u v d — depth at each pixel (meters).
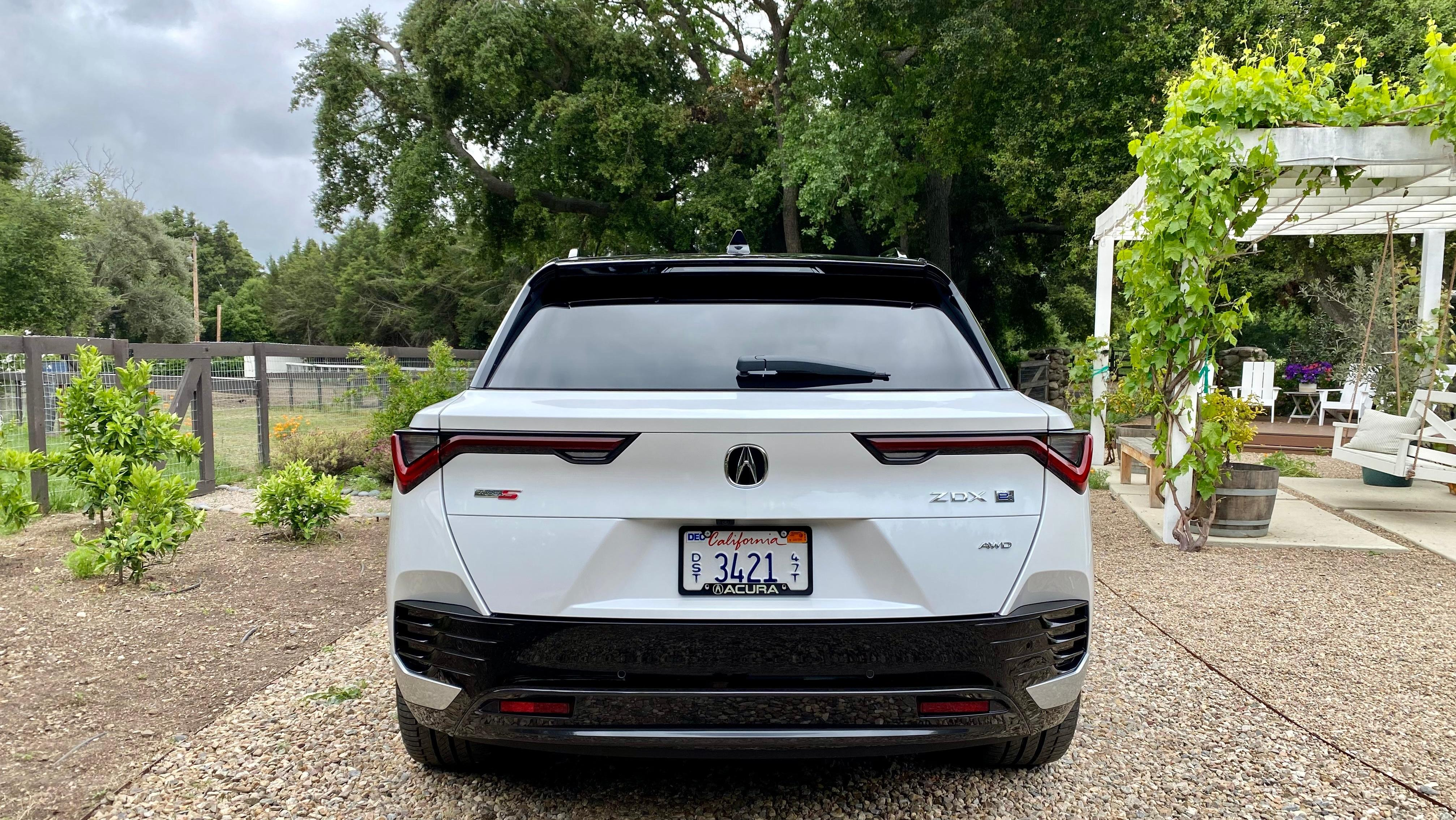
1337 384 16.14
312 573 5.67
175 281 60.94
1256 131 5.84
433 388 8.99
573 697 2.16
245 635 4.37
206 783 2.80
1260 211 6.01
